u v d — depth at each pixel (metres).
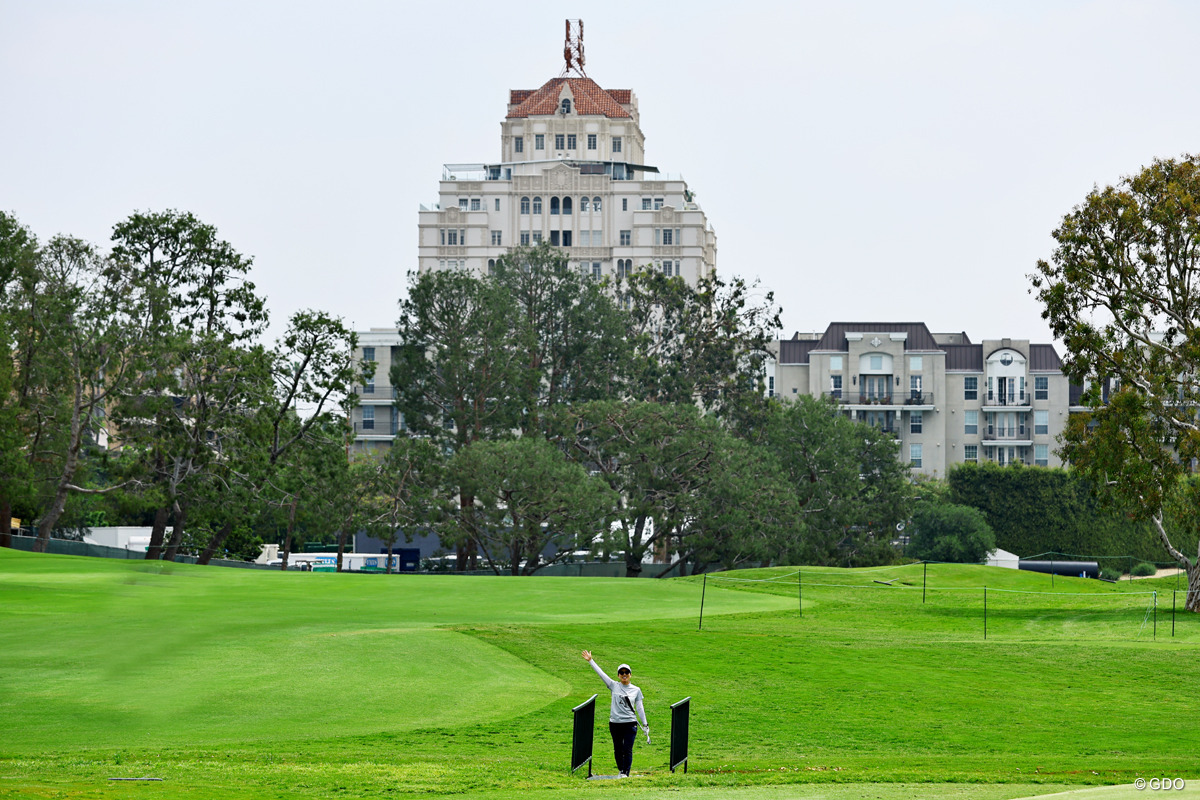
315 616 41.12
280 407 78.94
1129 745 27.05
